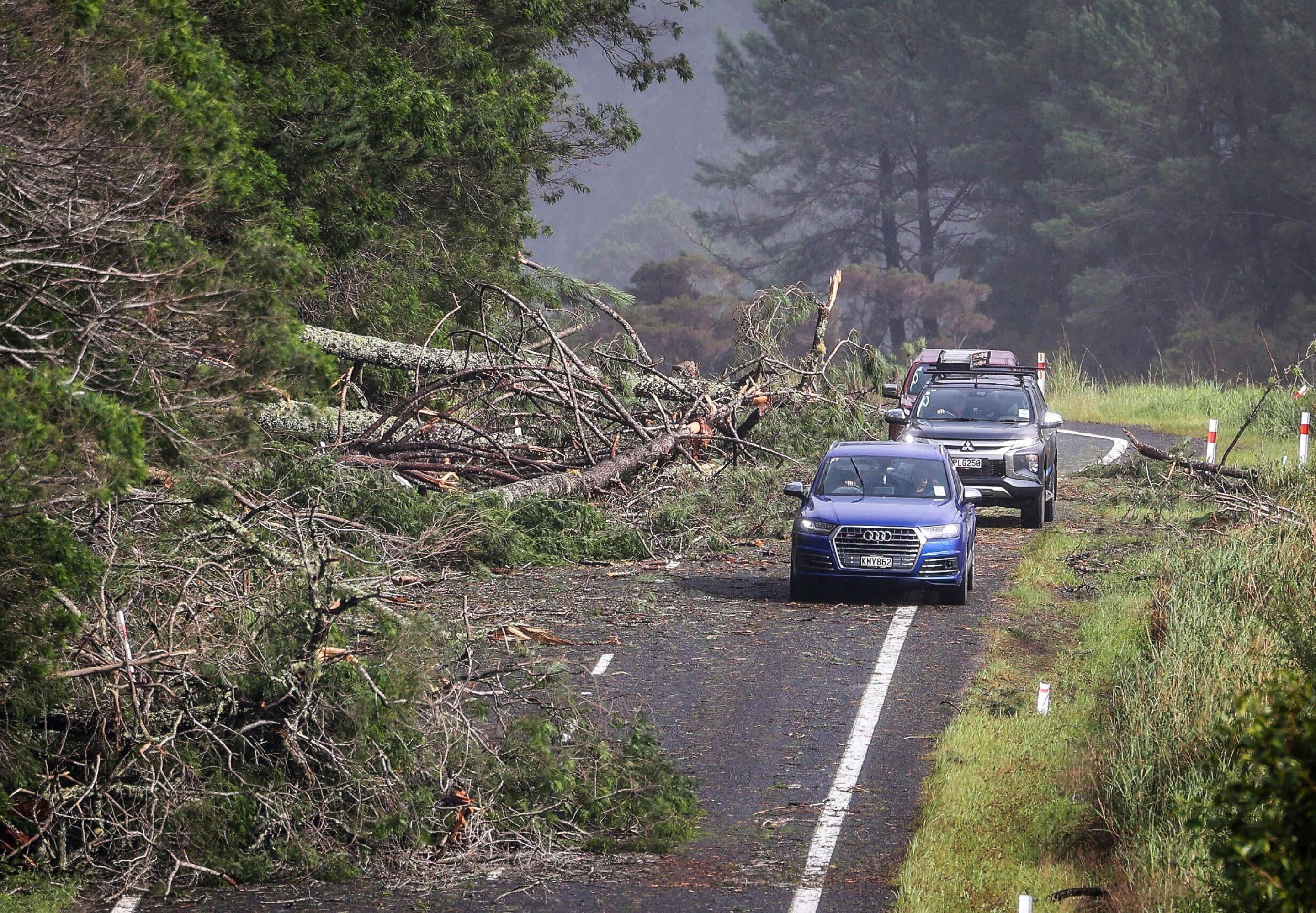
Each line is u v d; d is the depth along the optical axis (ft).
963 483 257.96
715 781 137.28
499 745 134.72
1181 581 193.36
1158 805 122.52
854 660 175.01
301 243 209.97
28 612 114.73
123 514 144.05
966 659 175.32
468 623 145.69
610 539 235.20
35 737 124.36
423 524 215.72
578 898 113.19
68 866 117.91
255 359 128.98
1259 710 65.92
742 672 169.68
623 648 179.01
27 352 117.70
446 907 112.16
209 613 137.39
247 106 201.67
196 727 124.47
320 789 124.88
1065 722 150.61
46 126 127.65
